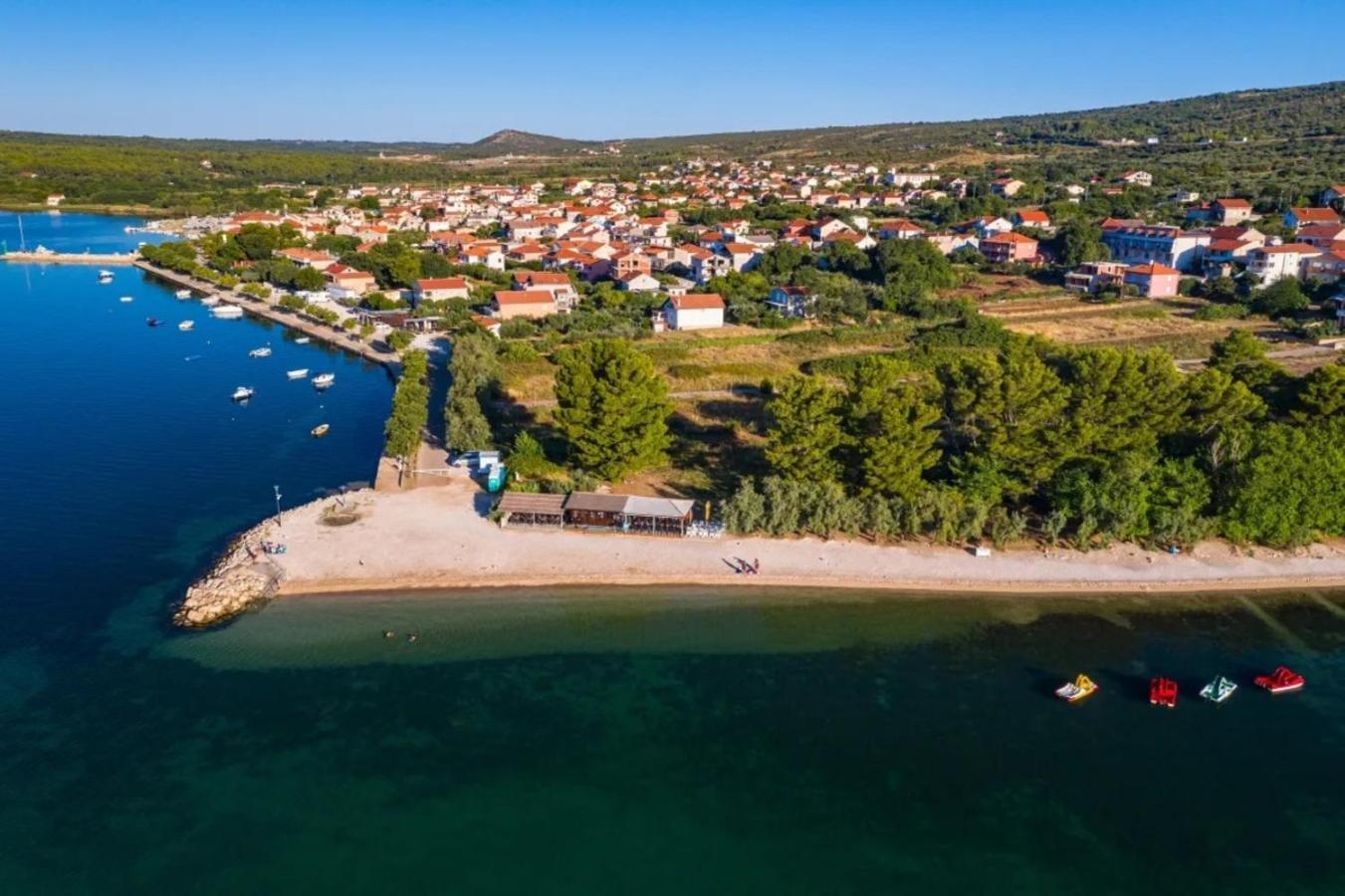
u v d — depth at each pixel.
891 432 88.31
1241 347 120.75
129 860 52.25
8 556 84.19
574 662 71.19
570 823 56.03
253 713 64.31
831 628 76.12
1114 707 67.00
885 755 62.09
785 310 187.25
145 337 179.12
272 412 130.12
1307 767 61.25
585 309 194.12
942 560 85.56
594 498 91.25
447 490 99.69
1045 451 89.31
